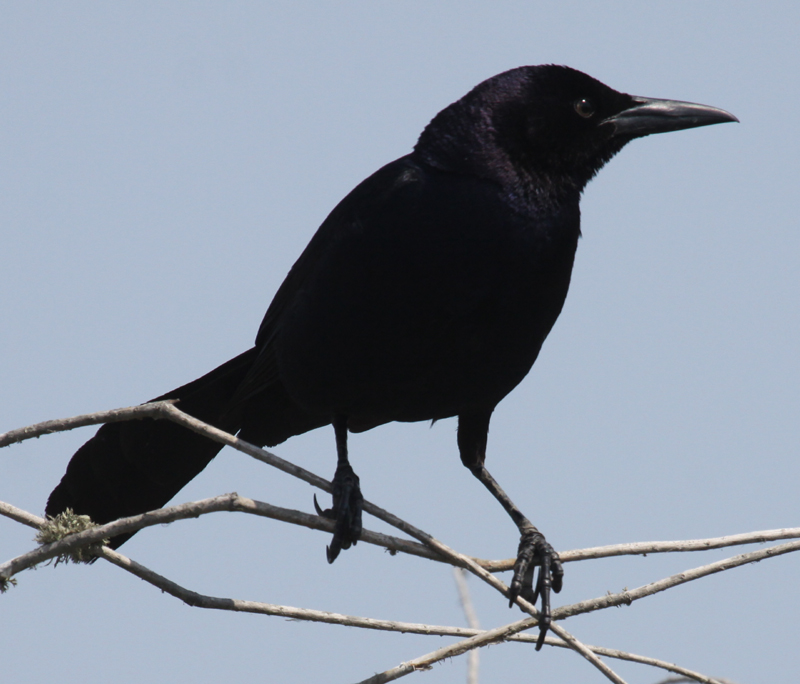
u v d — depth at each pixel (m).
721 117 10.52
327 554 8.72
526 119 9.69
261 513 7.01
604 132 10.17
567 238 9.55
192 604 7.26
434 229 9.08
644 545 7.57
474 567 7.36
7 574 6.66
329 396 9.75
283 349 9.96
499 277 9.09
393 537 7.29
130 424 10.76
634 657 7.66
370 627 7.36
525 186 9.45
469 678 7.48
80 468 10.80
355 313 9.20
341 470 9.31
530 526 9.62
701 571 7.46
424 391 9.55
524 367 9.75
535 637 7.67
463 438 10.59
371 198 9.34
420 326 9.11
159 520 6.86
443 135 9.62
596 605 7.44
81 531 7.05
